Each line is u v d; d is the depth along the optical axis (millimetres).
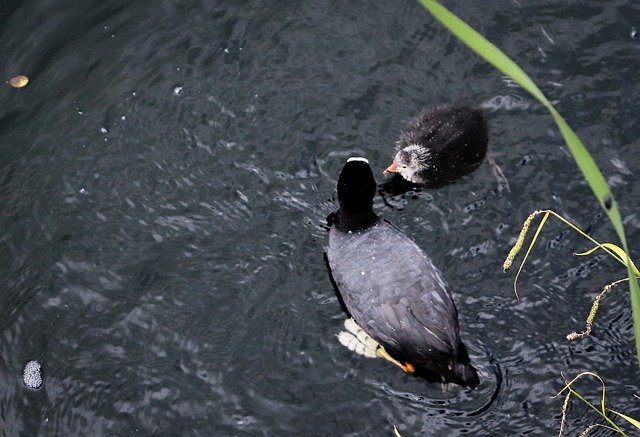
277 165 9453
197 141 9695
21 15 10742
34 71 10289
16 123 9898
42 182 9414
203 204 9164
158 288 8492
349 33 10430
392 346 7602
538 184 9023
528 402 7363
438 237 8742
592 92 9672
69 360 8039
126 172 9477
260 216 9047
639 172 8961
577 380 7461
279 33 10469
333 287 8406
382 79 10039
